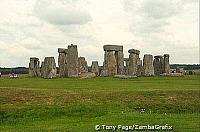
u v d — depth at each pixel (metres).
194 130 26.20
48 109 34.22
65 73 78.50
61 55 79.94
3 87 44.72
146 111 35.31
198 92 40.94
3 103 35.75
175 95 39.59
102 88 46.50
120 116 32.03
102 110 34.69
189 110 35.91
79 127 27.77
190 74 97.50
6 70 167.38
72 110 34.31
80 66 83.00
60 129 27.19
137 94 39.75
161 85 51.50
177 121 29.59
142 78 68.44
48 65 77.62
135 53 82.44
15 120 31.69
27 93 39.56
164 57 88.50
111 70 78.00
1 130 27.97
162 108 36.03
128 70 82.44
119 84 53.47
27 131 27.09
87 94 39.75
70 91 41.91
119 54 79.25
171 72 93.31
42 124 29.83
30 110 33.84
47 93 39.91
